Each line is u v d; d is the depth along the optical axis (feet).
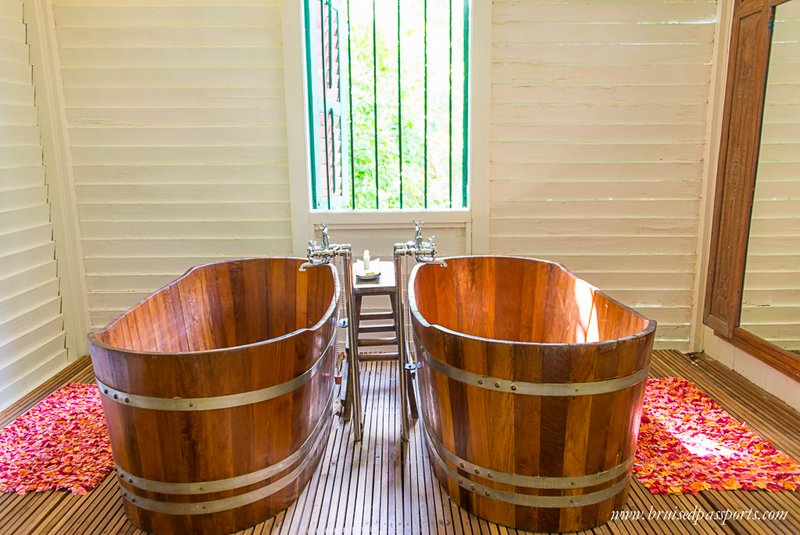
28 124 10.57
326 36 12.75
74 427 8.83
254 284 10.14
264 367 6.13
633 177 11.32
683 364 11.19
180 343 8.90
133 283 11.78
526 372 5.83
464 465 6.63
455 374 6.32
